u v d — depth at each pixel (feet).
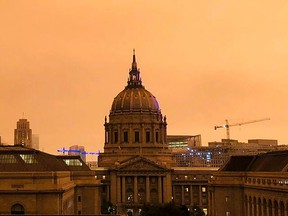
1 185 411.54
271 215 455.63
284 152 498.69
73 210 586.45
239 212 556.92
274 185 443.73
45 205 408.05
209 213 645.51
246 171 570.87
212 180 612.70
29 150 457.27
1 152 448.65
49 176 419.33
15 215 339.16
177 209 581.12
